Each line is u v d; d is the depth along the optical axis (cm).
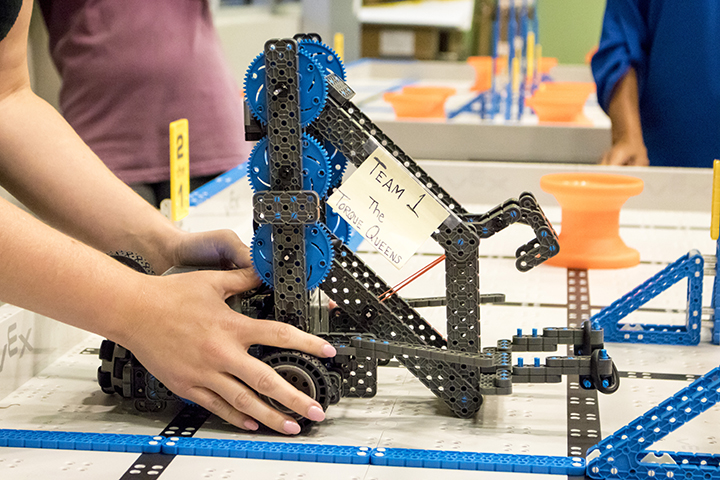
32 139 101
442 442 85
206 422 91
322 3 493
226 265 100
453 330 89
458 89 415
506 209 87
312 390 84
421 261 166
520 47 351
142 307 81
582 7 587
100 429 88
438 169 216
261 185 86
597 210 161
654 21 267
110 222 103
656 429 76
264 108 83
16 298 78
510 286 149
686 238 184
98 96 201
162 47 202
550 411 94
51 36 203
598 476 77
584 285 150
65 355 115
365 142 85
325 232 88
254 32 424
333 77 89
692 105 265
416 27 511
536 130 277
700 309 120
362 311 92
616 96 269
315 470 79
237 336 83
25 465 80
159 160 208
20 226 76
